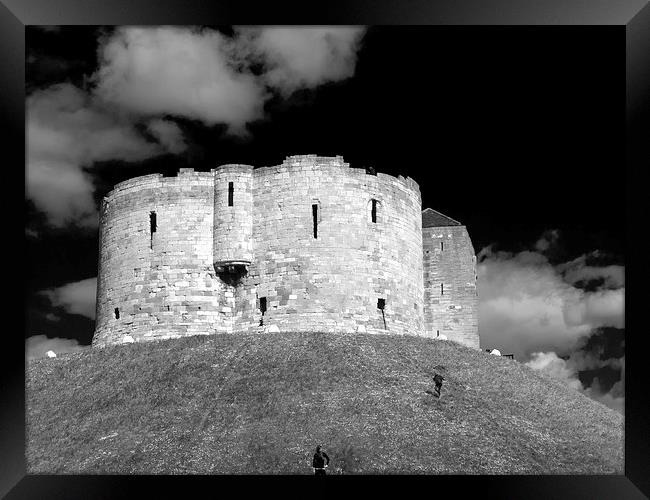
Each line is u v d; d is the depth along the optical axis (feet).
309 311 225.56
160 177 238.48
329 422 172.35
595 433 182.39
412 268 242.78
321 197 230.89
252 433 170.40
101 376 207.82
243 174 235.20
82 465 164.45
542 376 216.33
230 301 233.76
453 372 203.62
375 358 202.90
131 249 238.48
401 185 242.58
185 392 192.44
